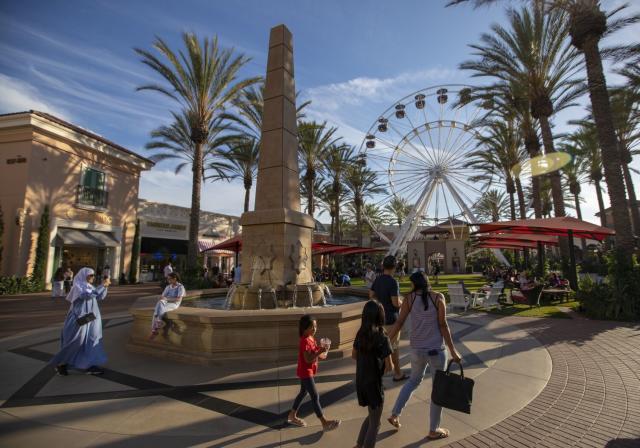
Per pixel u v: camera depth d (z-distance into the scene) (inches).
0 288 682.2
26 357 251.3
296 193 364.5
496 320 396.5
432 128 1284.4
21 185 753.0
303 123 1072.8
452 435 134.8
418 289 146.0
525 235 695.7
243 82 813.9
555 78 705.0
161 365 223.5
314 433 136.6
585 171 1396.4
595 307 401.7
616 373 204.2
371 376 117.0
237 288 333.7
